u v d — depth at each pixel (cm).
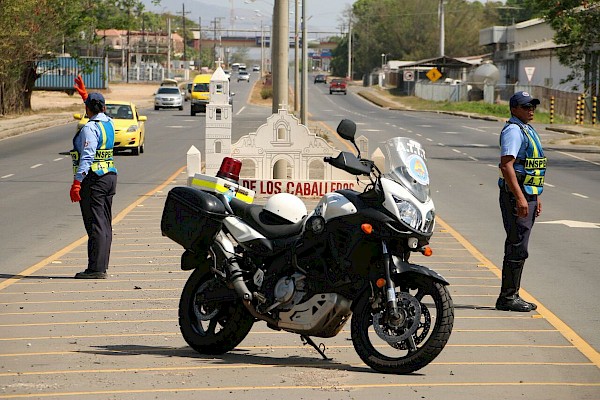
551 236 4406
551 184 7056
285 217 2205
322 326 2106
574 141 12006
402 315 2023
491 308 2828
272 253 2161
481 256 3781
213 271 2228
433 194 6216
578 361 2219
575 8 12550
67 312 2738
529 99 2706
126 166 7944
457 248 3991
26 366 2133
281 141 5878
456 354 2273
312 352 2311
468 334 2491
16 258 3691
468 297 2991
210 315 2261
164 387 1955
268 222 2214
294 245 2120
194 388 1947
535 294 3053
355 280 2059
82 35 18512
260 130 5869
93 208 3247
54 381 2000
